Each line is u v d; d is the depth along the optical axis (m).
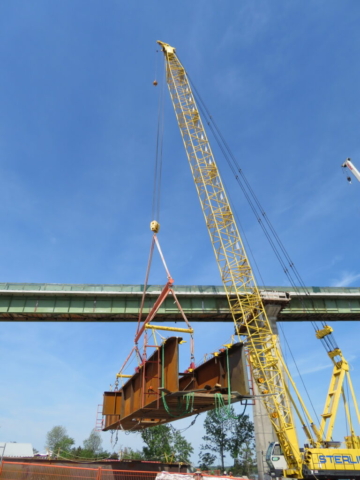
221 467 71.06
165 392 13.75
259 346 44.81
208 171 52.16
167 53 57.97
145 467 31.27
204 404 15.16
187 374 17.19
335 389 41.09
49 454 36.38
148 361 16.94
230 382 13.15
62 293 48.53
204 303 51.16
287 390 40.88
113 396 23.91
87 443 114.12
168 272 20.25
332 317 57.22
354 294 55.38
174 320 52.56
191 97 55.69
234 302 51.47
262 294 49.28
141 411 17.25
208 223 50.53
